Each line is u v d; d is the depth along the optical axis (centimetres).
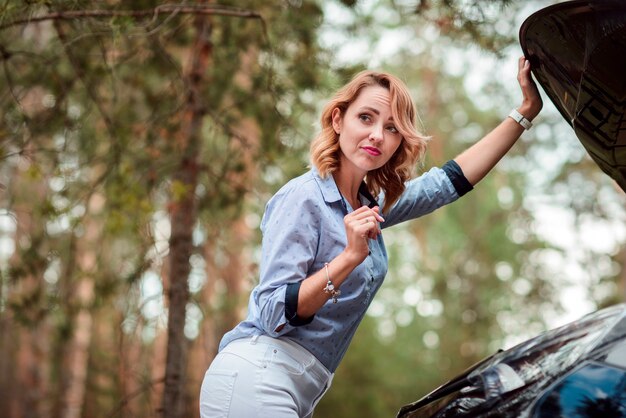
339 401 1823
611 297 1348
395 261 2098
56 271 722
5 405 1409
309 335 266
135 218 603
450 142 1659
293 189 268
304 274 259
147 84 724
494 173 1636
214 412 266
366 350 1900
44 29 835
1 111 631
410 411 264
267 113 648
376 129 270
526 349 255
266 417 260
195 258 627
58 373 1212
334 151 276
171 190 612
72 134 637
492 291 1697
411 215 314
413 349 2120
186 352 596
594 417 221
